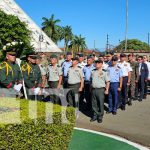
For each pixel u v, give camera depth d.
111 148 7.27
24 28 16.84
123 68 11.95
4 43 16.17
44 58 13.21
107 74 9.99
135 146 7.48
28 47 15.06
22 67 9.28
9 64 8.05
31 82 9.34
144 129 9.12
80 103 11.85
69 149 7.08
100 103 9.88
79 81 10.62
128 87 12.55
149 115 11.07
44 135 5.02
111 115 10.97
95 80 9.88
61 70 10.91
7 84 7.94
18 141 4.55
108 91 10.76
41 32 33.34
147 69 14.20
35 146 4.86
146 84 14.50
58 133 5.35
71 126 5.76
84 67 11.59
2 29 16.08
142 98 14.47
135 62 13.47
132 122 9.98
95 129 9.02
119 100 11.95
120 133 8.62
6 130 4.37
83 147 7.27
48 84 10.95
